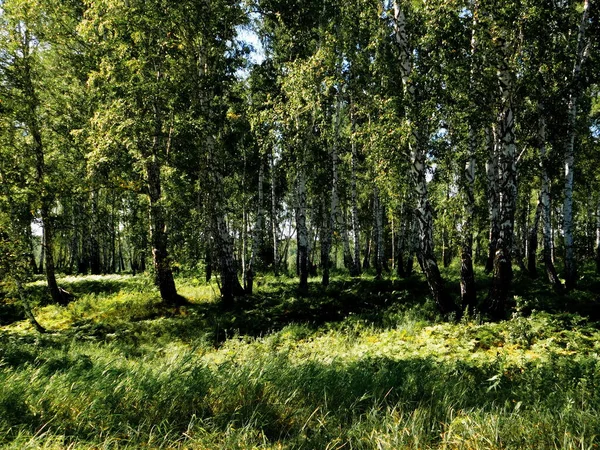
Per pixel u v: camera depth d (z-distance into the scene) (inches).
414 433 142.9
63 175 644.1
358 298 580.1
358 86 693.9
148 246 601.6
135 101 524.4
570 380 203.3
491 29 391.5
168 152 563.8
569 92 479.5
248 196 962.7
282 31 722.2
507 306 447.5
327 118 749.3
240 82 776.9
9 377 187.8
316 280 808.9
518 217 1090.1
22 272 488.1
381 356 289.1
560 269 738.2
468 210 487.5
